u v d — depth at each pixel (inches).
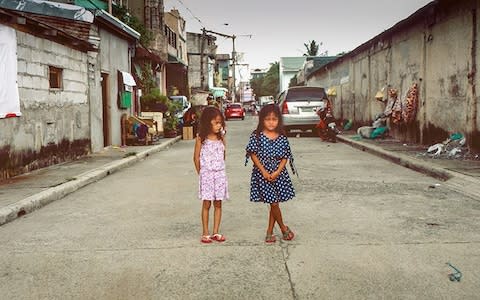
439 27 518.0
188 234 221.6
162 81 1233.4
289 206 277.4
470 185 314.7
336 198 297.9
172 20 1596.9
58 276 169.5
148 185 361.7
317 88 789.2
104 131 641.6
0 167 363.3
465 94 462.3
